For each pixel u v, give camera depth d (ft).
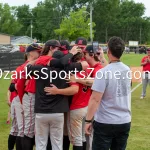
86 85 17.07
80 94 17.54
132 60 122.11
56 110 16.25
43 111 16.22
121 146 14.32
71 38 182.50
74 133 17.88
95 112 14.03
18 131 19.22
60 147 16.93
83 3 307.78
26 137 18.08
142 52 213.05
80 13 182.60
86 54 18.06
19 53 79.51
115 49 13.80
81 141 18.04
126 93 14.07
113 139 14.28
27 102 17.75
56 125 16.58
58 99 16.38
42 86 16.35
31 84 17.53
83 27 181.47
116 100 13.79
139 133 26.25
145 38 355.97
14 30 322.55
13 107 19.97
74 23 180.96
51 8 314.35
